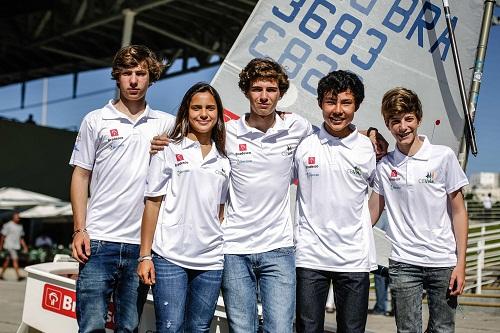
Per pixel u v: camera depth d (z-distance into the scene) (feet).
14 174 60.80
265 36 13.80
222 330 11.06
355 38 13.93
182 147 10.11
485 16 14.11
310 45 13.91
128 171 10.42
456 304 10.71
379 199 11.18
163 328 9.80
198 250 9.96
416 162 10.71
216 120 10.12
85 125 10.56
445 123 14.06
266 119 10.28
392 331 22.52
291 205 13.26
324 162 10.36
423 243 10.62
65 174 63.98
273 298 9.91
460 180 10.69
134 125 10.52
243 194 10.19
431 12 13.97
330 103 10.25
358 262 10.21
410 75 13.99
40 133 62.64
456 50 13.74
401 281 10.77
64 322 12.35
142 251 9.96
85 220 10.52
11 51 70.44
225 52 51.62
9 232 43.29
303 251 10.39
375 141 11.21
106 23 52.60
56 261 15.25
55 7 47.98
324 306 10.43
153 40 60.34
